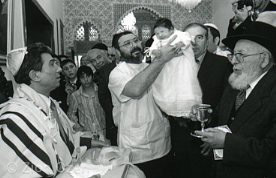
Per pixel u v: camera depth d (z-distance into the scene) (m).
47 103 1.87
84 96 3.97
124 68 2.43
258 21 1.69
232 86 1.79
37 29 5.34
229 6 8.75
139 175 1.95
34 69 1.81
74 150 2.04
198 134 1.80
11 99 1.78
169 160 2.65
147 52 2.44
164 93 2.30
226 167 1.79
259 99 1.66
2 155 1.53
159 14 9.34
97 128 3.92
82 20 8.87
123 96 2.39
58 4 7.46
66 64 4.65
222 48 3.96
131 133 2.41
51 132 1.73
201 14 9.75
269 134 1.59
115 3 9.05
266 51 1.67
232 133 1.70
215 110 2.20
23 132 1.59
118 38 2.53
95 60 4.66
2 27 2.32
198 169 2.54
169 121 2.69
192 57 2.38
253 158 1.59
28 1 3.43
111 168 1.91
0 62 2.26
